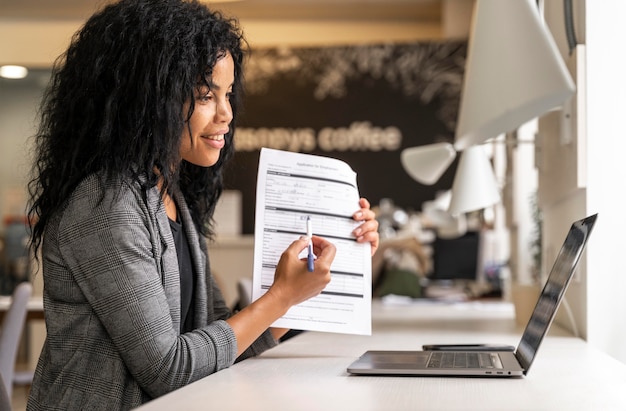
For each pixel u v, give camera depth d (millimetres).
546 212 3107
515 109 1723
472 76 1833
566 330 2455
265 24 8906
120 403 1467
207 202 1926
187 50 1576
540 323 1502
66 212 1506
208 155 1652
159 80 1549
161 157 1560
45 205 1597
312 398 1171
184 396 1190
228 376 1424
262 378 1396
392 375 1416
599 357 1701
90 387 1468
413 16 8844
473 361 1521
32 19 8477
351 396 1190
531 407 1109
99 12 1657
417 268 5832
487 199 2846
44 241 1561
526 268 4543
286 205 1718
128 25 1581
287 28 8906
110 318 1452
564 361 1638
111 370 1472
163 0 1617
